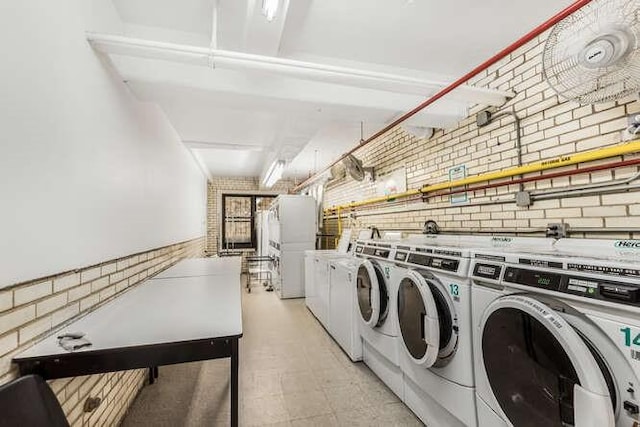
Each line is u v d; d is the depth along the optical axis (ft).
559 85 5.08
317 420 6.40
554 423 3.49
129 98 7.25
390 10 6.31
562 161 6.11
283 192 27.86
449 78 9.06
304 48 7.62
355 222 16.85
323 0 5.98
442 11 6.35
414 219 11.39
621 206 5.41
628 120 5.22
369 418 6.46
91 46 5.41
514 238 7.12
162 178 10.55
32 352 3.74
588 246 5.66
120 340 4.14
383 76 6.64
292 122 10.19
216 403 7.11
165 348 4.13
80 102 5.04
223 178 26.61
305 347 10.26
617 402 3.05
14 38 3.61
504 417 4.17
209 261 13.10
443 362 5.44
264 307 15.53
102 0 5.76
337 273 10.43
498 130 7.87
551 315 3.48
